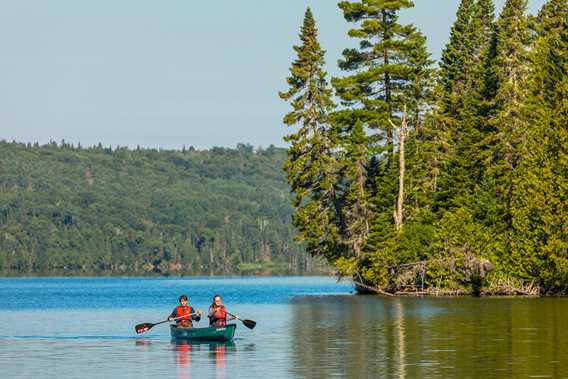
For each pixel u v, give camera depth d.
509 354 78.06
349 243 181.88
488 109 188.75
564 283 164.25
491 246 169.75
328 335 96.88
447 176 182.38
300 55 186.25
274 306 152.88
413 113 192.12
